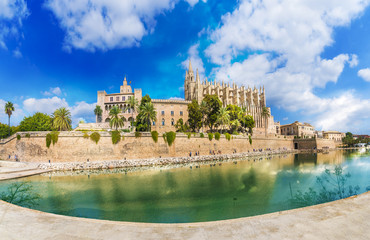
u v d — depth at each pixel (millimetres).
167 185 26891
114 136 45719
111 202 19984
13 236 5023
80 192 23438
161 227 5602
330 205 6926
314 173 32375
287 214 6242
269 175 32406
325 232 4957
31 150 42781
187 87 130125
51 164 38906
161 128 82500
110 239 4863
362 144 110000
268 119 120375
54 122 56031
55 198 21047
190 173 35031
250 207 18078
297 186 24578
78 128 70688
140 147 48219
